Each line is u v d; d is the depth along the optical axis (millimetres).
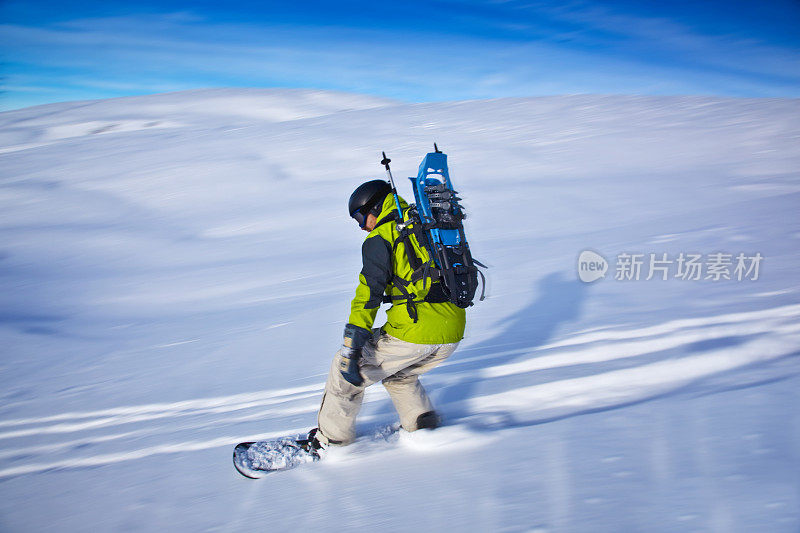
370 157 27922
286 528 2104
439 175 2592
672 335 4055
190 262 14578
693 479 1831
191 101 85438
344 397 2748
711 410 2395
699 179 15398
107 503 2770
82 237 18766
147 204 23453
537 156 22734
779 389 2531
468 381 3654
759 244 7258
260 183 25016
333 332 6070
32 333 8984
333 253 13297
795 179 13719
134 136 44719
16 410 5227
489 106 38375
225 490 2607
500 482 2082
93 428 4379
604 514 1717
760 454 1931
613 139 23594
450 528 1839
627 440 2223
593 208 13844
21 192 27234
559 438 2357
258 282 10930
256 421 3684
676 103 30453
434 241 2496
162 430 3930
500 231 12617
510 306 5637
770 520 1534
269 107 81188
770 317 4227
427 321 2541
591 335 4344
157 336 7734
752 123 22125
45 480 3354
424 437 2670
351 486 2346
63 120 78125
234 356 5715
